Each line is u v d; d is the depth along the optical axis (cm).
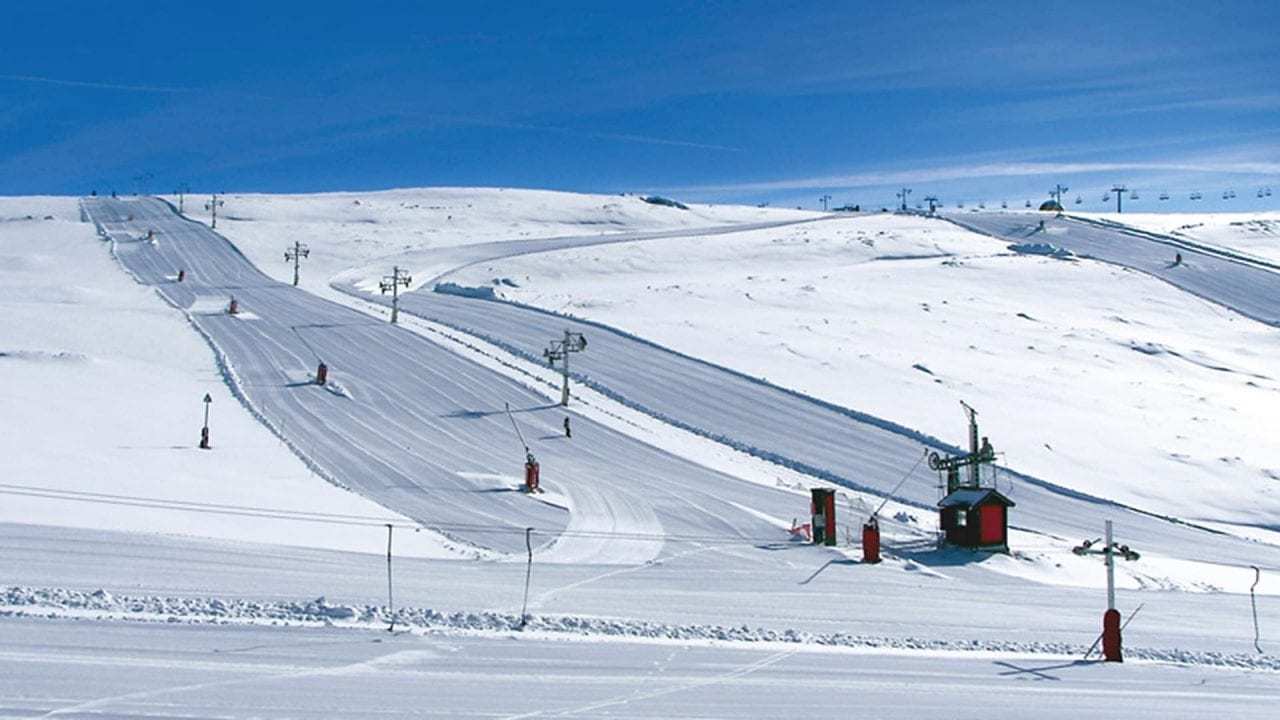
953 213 15025
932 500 3859
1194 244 11356
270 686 1458
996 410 5141
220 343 5572
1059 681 1798
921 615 2330
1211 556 3475
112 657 1517
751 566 2680
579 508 3189
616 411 4750
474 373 5234
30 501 2381
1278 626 2475
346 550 2398
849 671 1777
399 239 11475
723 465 4044
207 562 2114
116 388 4094
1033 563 3008
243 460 3262
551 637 1845
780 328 6706
